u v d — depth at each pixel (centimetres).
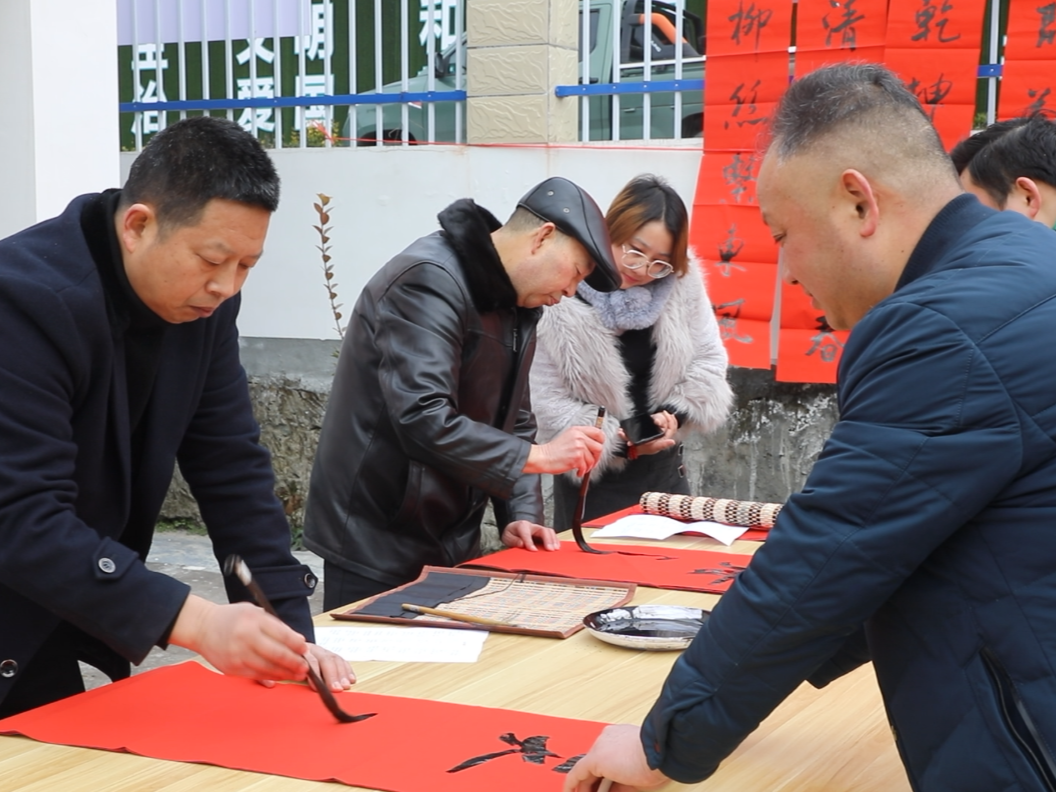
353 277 576
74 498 167
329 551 274
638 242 337
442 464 254
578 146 523
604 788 135
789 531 120
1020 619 114
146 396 186
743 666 121
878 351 119
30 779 140
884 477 115
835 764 149
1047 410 114
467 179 547
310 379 593
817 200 131
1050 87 439
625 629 206
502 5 528
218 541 205
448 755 147
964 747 117
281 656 157
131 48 630
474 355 266
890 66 458
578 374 348
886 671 127
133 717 161
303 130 590
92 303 167
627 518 312
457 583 240
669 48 516
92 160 422
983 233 125
